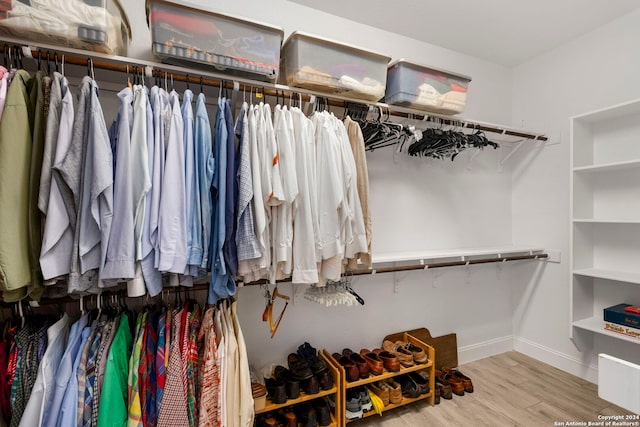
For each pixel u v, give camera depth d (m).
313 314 1.88
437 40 2.23
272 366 1.68
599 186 2.11
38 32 0.98
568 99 2.25
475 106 2.46
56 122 0.97
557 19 1.99
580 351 2.12
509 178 2.62
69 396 0.97
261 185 1.22
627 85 1.94
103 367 1.05
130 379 1.07
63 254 0.96
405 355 1.84
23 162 0.92
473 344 2.46
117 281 1.06
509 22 2.03
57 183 0.94
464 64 2.41
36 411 0.96
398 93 1.66
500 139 2.48
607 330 1.85
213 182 1.15
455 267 2.38
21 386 1.01
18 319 1.16
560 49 2.30
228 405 1.18
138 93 1.06
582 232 2.07
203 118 1.16
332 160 1.35
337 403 1.58
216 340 1.21
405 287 2.19
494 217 2.56
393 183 2.14
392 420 1.73
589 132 2.11
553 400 1.90
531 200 2.49
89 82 1.01
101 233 0.97
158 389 1.08
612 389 0.58
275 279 1.32
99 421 0.99
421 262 2.01
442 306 2.33
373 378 1.69
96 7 1.04
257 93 1.38
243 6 1.68
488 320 2.54
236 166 1.23
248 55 1.27
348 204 1.43
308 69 1.39
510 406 1.85
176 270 1.05
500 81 2.59
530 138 2.34
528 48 2.34
